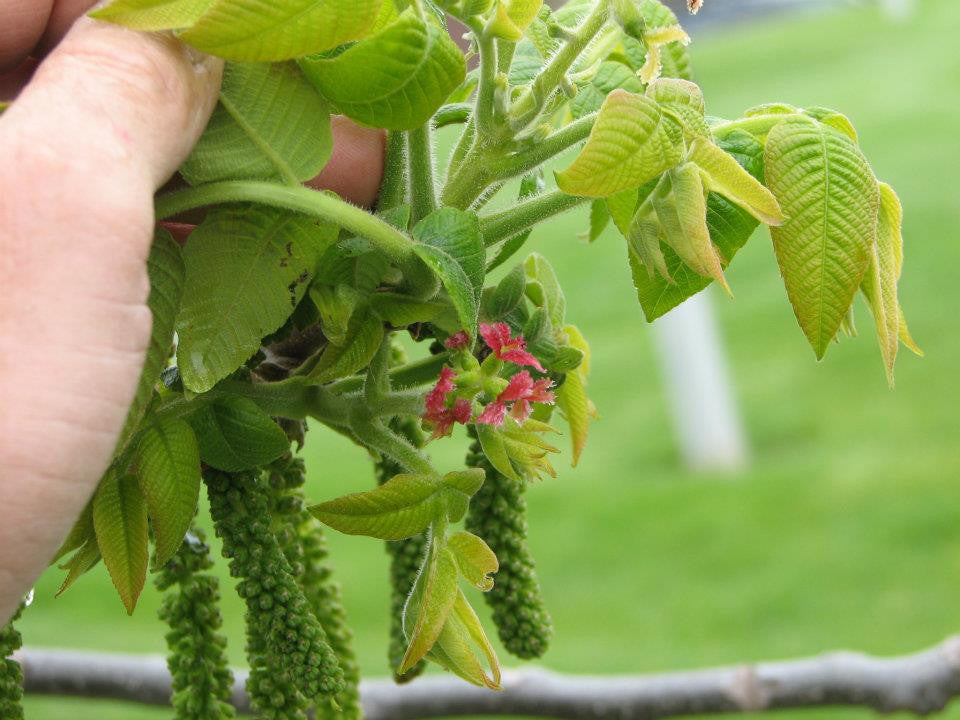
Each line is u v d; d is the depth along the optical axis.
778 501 2.54
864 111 5.14
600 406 3.07
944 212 3.74
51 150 0.33
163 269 0.37
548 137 0.40
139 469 0.40
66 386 0.32
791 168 0.39
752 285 3.57
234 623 2.01
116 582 0.40
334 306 0.39
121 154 0.33
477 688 0.73
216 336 0.38
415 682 0.74
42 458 0.32
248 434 0.41
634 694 0.73
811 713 1.85
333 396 0.42
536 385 0.40
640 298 0.42
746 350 3.23
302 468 0.44
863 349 3.13
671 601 2.25
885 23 6.91
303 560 0.46
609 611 2.25
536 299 0.46
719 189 0.38
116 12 0.34
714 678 0.72
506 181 0.41
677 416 2.80
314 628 0.41
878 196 0.40
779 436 2.81
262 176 0.38
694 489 2.64
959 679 0.70
